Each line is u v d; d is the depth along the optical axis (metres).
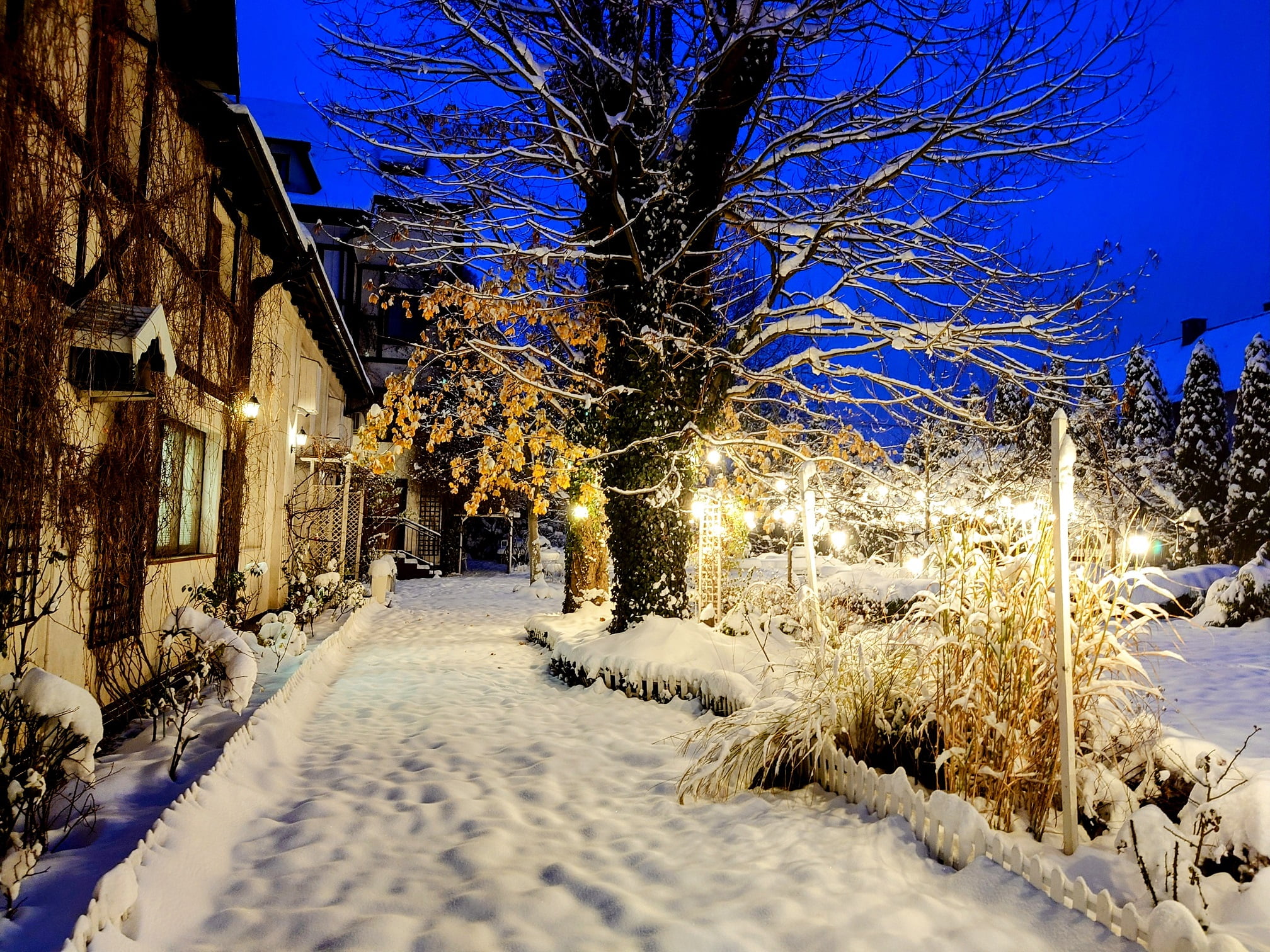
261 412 10.44
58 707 3.41
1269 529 21.08
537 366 9.16
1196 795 3.43
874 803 4.00
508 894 3.27
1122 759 3.97
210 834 3.73
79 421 4.75
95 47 4.91
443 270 9.65
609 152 7.74
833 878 3.37
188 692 4.89
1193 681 8.19
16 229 3.86
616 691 7.74
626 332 9.07
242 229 8.94
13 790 2.98
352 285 21.69
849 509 11.57
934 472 11.75
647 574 9.02
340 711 7.21
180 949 2.85
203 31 6.42
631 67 8.19
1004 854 3.20
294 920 3.06
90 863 3.22
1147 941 2.59
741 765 4.54
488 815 4.30
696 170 8.98
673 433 8.48
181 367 6.58
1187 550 22.83
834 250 8.45
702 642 7.82
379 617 15.09
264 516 10.88
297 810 4.35
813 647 5.13
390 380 8.72
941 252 8.68
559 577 25.05
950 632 4.20
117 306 4.80
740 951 2.83
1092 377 8.45
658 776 5.11
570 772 5.19
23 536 3.97
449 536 27.47
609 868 3.61
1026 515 4.15
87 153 4.80
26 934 2.66
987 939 2.78
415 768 5.29
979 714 3.90
